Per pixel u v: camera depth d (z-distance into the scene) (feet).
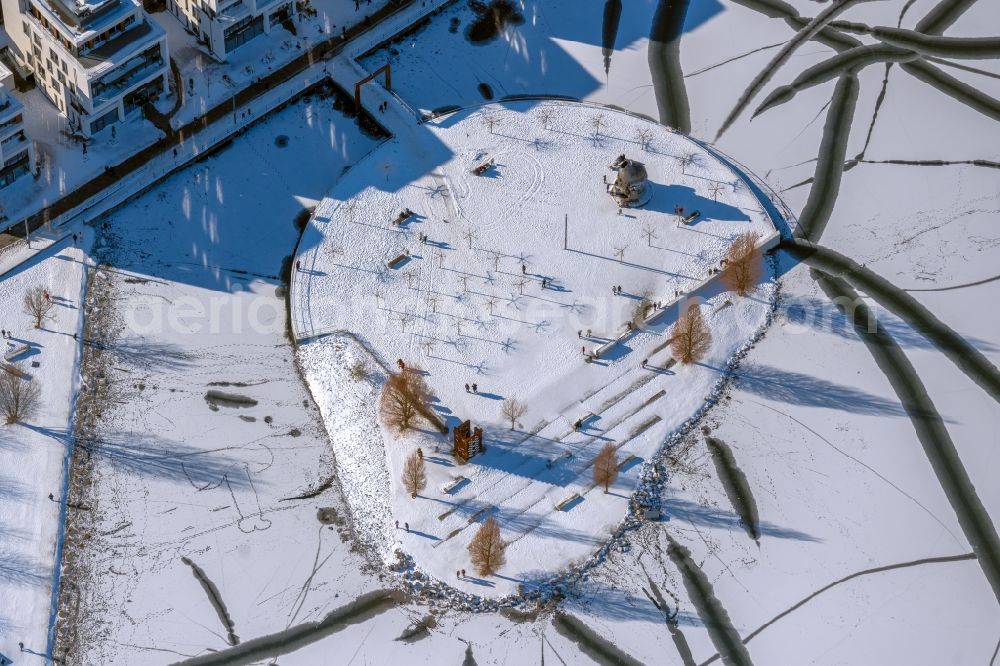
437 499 536.42
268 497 537.24
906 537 533.55
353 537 529.45
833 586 521.24
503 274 599.98
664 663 503.61
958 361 583.17
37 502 530.68
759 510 538.88
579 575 520.42
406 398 544.21
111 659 498.69
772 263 612.29
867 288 604.49
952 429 562.66
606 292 595.88
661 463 549.95
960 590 521.65
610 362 576.20
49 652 499.10
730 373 576.20
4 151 597.52
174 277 595.06
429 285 595.88
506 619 510.17
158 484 537.65
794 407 567.18
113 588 513.04
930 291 603.67
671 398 567.18
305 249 603.67
